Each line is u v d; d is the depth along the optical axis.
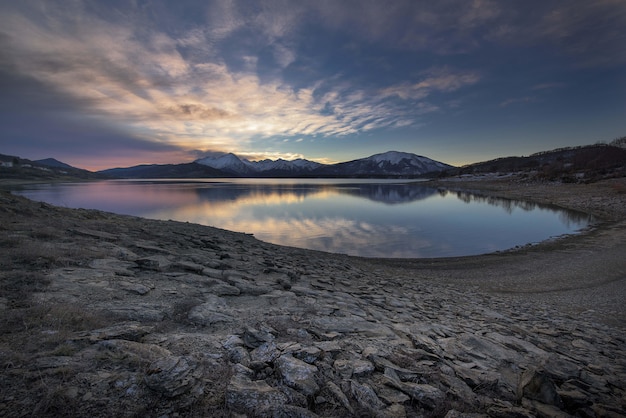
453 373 5.88
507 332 9.86
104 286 8.12
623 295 17.20
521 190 105.44
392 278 20.22
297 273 15.73
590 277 20.72
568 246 31.03
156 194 117.75
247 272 13.91
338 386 4.82
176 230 23.44
